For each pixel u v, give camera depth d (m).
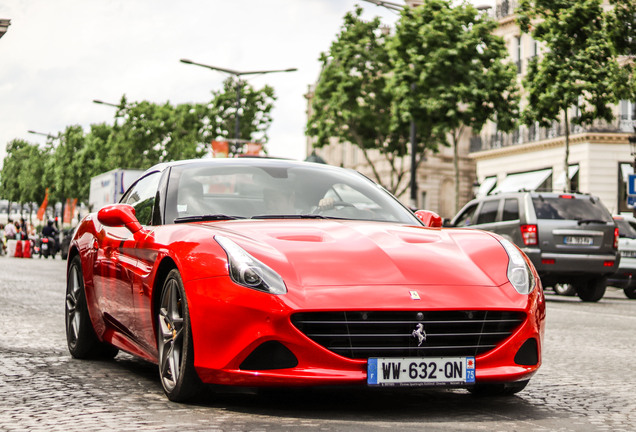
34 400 5.10
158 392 5.39
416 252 4.90
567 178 27.41
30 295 14.28
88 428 4.29
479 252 5.08
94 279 6.50
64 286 17.19
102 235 6.51
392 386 4.47
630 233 20.23
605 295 21.80
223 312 4.54
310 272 4.59
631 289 20.25
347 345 4.50
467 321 4.58
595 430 4.50
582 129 43.09
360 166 69.19
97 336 6.72
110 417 4.57
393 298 4.48
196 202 5.74
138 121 62.53
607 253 16.97
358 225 5.37
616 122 42.97
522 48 48.81
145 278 5.36
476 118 31.44
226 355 4.54
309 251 4.77
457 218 19.33
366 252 4.82
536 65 27.52
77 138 75.81
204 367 4.64
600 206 17.30
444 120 31.22
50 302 12.81
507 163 49.97
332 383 4.40
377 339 4.50
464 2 31.14
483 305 4.59
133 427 4.31
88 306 6.72
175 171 6.10
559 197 17.20
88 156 74.19
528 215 16.98
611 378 6.46
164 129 62.34
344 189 6.15
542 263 16.81
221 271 4.64
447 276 4.71
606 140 42.81
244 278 4.55
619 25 25.80
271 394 5.27
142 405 4.92
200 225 5.27
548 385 6.05
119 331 6.20
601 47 26.23
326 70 45.50
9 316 10.38
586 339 9.29
